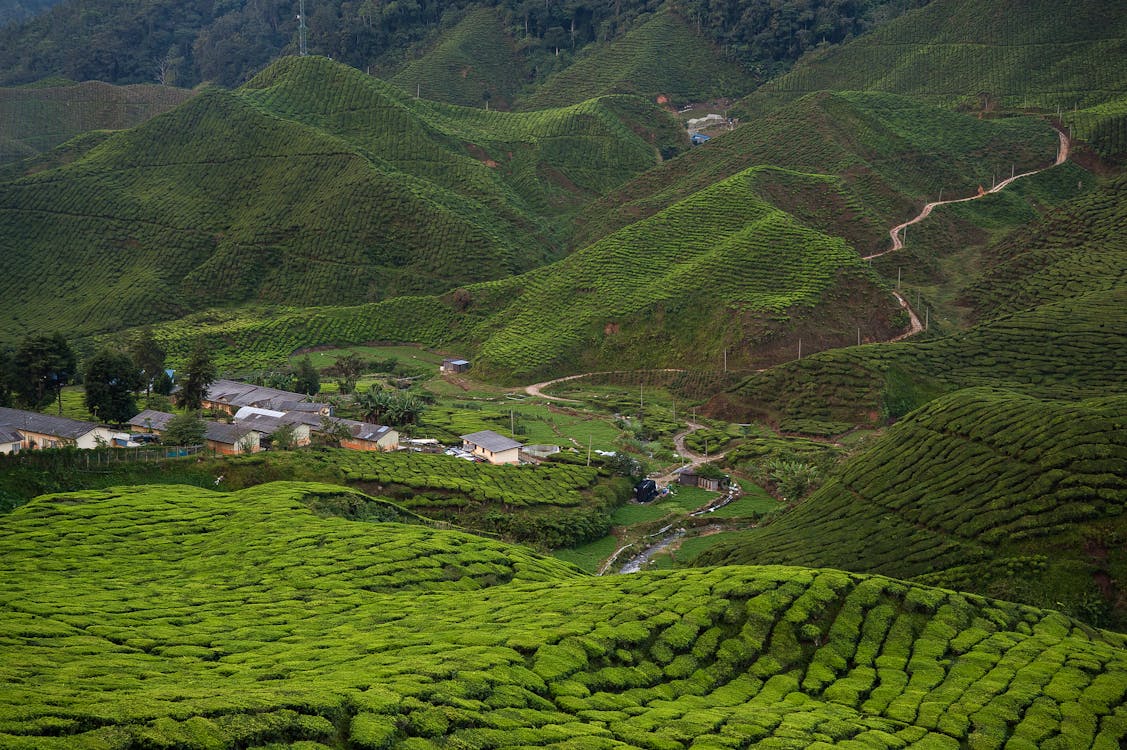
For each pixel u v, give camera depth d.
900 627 91.69
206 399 192.25
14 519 114.12
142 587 95.50
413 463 157.38
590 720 71.62
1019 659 86.88
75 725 56.56
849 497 140.62
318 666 74.19
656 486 167.75
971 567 115.12
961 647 89.19
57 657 71.94
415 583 100.75
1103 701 79.38
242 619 86.94
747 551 129.62
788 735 71.25
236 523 116.56
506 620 88.19
